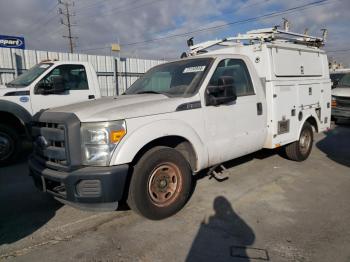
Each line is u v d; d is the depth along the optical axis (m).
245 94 4.76
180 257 2.92
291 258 2.87
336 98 10.86
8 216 3.92
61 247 3.14
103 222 3.68
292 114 5.60
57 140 3.41
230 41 6.07
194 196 4.43
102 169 3.17
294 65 5.65
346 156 6.76
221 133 4.31
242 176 5.33
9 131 6.56
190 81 4.26
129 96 4.26
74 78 7.46
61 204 4.30
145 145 3.59
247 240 3.21
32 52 13.73
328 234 3.31
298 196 4.41
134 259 2.90
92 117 3.26
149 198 3.54
